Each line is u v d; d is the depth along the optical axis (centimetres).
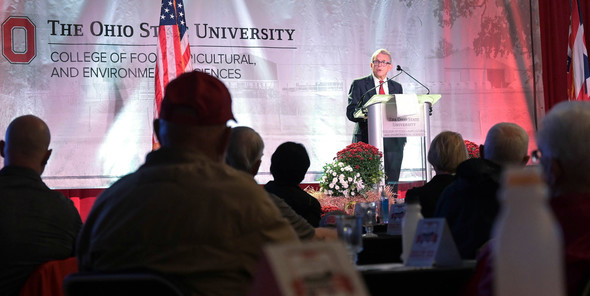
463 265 337
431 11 1266
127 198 284
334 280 121
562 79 1299
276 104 1200
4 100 1095
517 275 121
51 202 457
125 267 275
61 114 1116
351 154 914
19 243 439
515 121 1288
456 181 450
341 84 1226
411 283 332
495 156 487
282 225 283
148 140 1144
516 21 1296
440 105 1260
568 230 227
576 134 243
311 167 1207
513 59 1293
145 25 1152
